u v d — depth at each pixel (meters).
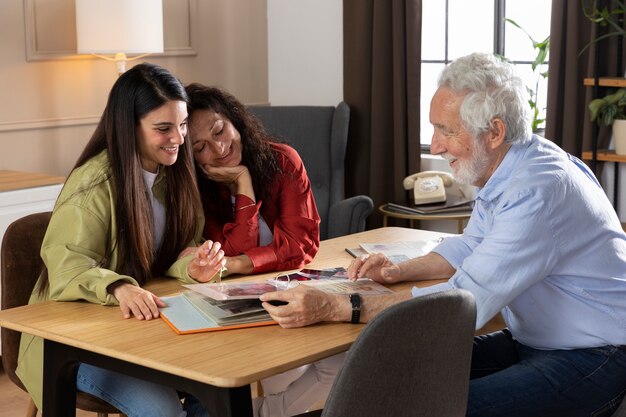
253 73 6.04
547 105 4.77
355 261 2.72
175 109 2.60
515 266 2.29
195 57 5.64
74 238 2.53
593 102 4.43
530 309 2.42
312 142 5.32
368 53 5.50
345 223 4.71
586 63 4.67
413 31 5.28
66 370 2.30
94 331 2.21
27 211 4.15
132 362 2.09
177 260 2.76
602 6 4.53
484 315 2.31
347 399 1.86
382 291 2.53
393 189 5.54
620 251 2.42
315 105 5.95
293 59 6.01
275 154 3.12
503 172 2.40
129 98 2.56
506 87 2.35
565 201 2.31
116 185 2.59
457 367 2.07
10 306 2.73
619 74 4.55
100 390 2.47
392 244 3.16
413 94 5.34
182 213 2.78
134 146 2.58
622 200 4.70
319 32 5.86
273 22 6.07
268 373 1.95
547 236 2.29
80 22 4.52
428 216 4.91
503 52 5.32
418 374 1.96
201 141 2.95
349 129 5.60
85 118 5.05
